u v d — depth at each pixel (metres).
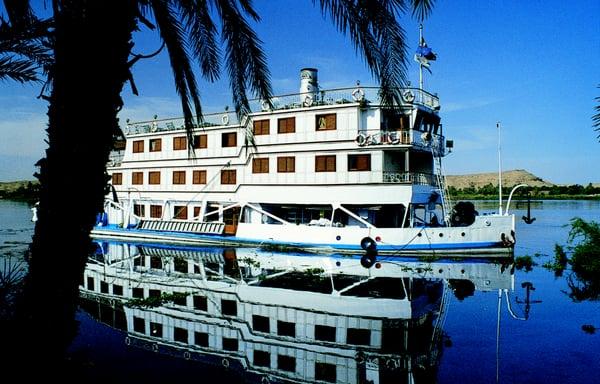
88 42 5.36
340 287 19.97
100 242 35.66
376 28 7.71
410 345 12.62
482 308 16.52
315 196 28.55
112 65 5.50
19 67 5.69
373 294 18.78
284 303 17.33
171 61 9.02
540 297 18.17
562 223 56.59
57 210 5.43
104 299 18.00
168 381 10.11
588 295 18.50
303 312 16.09
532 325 14.27
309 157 28.84
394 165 28.77
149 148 37.12
